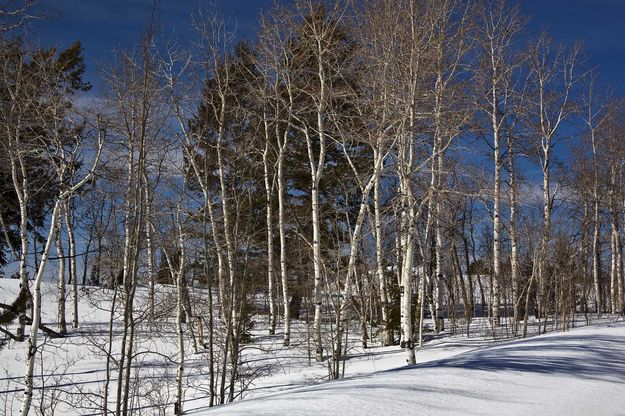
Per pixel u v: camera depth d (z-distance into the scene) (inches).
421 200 665.6
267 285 1074.7
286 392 330.3
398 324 865.5
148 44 457.7
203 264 630.5
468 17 663.1
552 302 1193.4
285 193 1034.7
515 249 1009.5
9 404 589.6
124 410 433.7
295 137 988.6
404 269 660.1
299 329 975.0
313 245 776.3
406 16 637.9
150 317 581.6
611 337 594.2
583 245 1163.3
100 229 563.5
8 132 636.1
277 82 840.9
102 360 748.0
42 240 1031.0
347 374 636.1
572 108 1093.1
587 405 304.7
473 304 1461.6
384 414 257.4
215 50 848.3
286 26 830.5
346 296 623.5
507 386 331.3
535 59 1095.0
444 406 278.8
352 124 767.1
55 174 703.1
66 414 554.9
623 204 1334.9
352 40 771.4
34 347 491.5
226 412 258.2
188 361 709.9
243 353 812.0
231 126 796.0
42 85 706.2
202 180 712.4
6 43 668.1
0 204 722.2
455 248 1217.4
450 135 649.6
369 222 834.2
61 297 883.4
